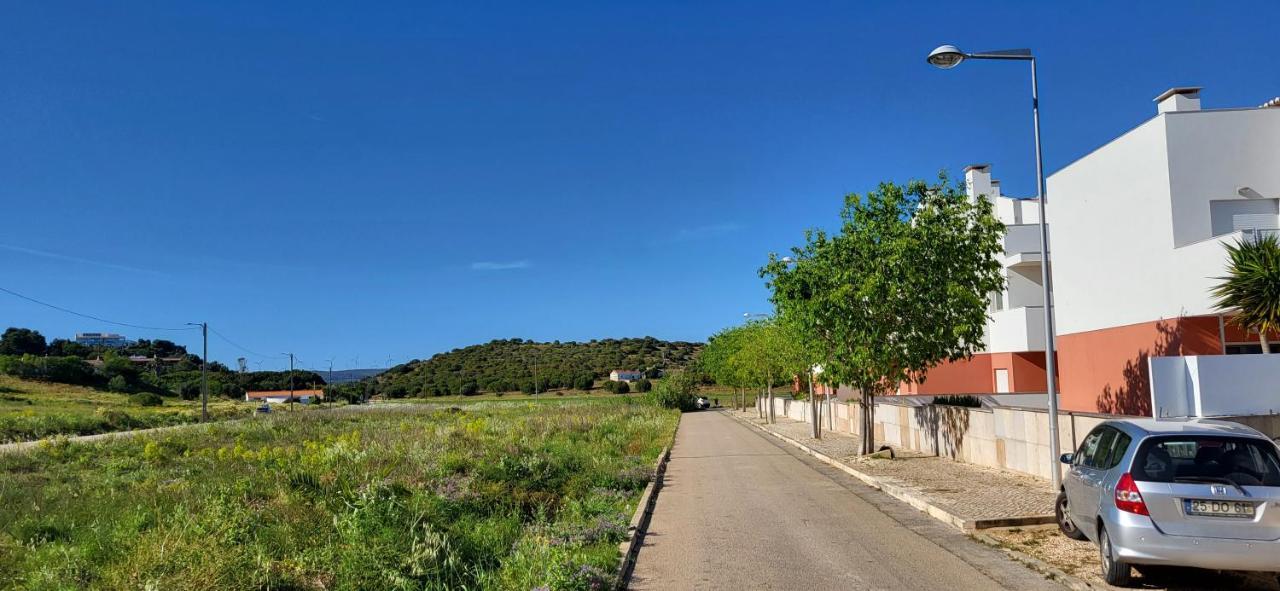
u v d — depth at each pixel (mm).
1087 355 21344
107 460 22625
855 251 18562
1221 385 12523
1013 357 29234
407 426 34562
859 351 18531
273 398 107812
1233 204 17844
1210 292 16391
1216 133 17875
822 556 9289
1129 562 7191
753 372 46562
